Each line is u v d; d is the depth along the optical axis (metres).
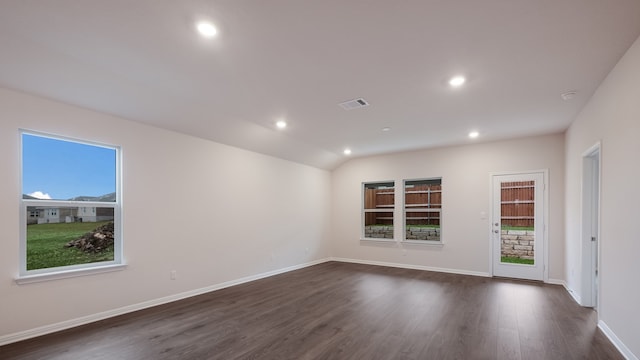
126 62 2.93
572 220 4.83
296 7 2.07
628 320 2.66
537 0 1.99
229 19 2.22
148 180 4.23
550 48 2.60
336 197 8.09
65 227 3.53
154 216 4.28
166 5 2.06
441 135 5.70
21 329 3.08
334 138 5.95
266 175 6.23
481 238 6.25
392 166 7.35
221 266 5.20
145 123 4.21
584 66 2.92
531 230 5.82
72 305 3.44
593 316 3.82
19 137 3.14
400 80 3.28
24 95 3.17
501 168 6.12
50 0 2.01
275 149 6.18
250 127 5.12
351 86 3.46
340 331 3.37
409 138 5.95
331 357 2.78
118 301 3.84
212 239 5.07
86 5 2.07
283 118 4.70
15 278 3.05
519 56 2.74
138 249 4.08
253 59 2.85
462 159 6.53
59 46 2.64
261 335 3.26
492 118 4.63
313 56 2.78
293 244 6.86
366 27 2.32
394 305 4.28
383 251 7.37
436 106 4.10
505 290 5.06
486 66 2.94
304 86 3.47
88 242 3.70
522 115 4.48
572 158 4.84
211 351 2.89
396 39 2.48
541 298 4.61
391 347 2.98
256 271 5.89
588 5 2.04
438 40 2.49
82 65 3.00
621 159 2.80
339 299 4.57
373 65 2.95
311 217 7.45
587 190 4.21
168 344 3.03
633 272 2.57
